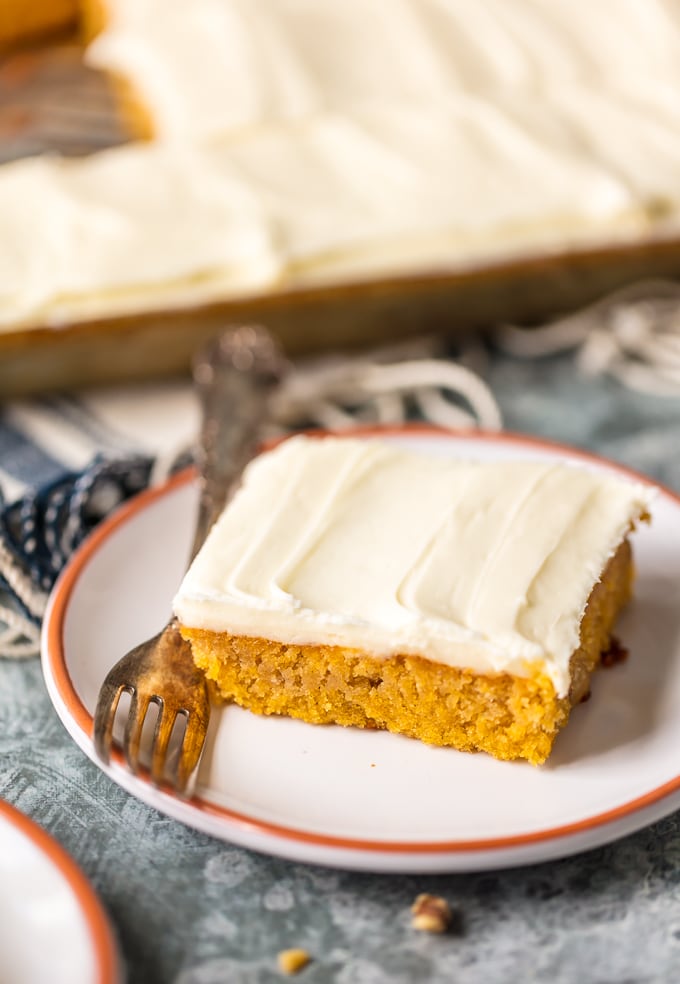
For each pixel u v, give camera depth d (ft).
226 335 1.98
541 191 2.09
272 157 2.19
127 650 1.48
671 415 1.95
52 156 2.22
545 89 2.41
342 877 1.32
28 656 1.56
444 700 1.38
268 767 1.37
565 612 1.36
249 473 1.55
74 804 1.39
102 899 1.30
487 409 1.93
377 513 1.47
